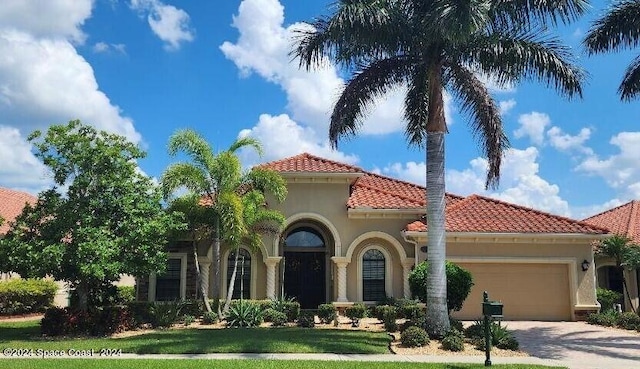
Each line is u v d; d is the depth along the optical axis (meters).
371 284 24.56
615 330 20.20
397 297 24.19
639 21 20.91
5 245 16.69
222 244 24.39
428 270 16.52
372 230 24.66
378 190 26.48
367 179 29.77
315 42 16.67
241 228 20.33
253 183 22.39
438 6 14.92
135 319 19.69
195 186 20.69
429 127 17.03
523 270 23.33
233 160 21.19
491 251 23.17
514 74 16.83
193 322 20.97
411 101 18.86
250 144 21.94
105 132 18.38
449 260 23.00
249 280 24.42
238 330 18.28
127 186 18.00
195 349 14.01
